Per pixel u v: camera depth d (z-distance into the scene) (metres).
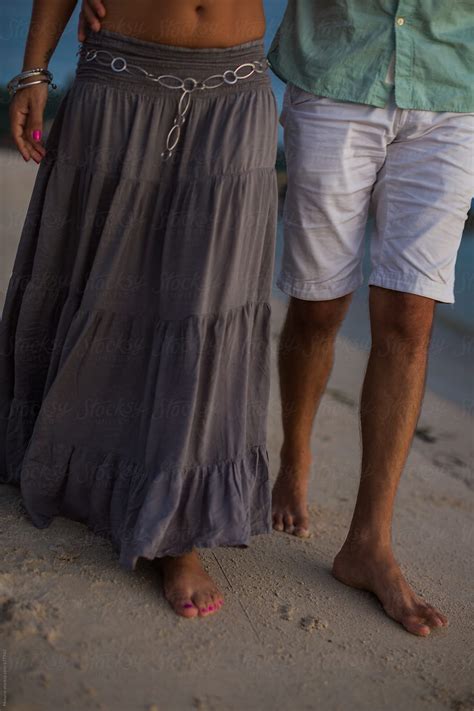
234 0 2.20
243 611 2.25
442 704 2.01
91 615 2.10
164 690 1.90
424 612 2.30
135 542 2.15
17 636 1.97
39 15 2.31
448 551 2.73
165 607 2.19
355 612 2.33
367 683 2.05
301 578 2.46
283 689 1.98
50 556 2.29
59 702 1.81
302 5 2.58
